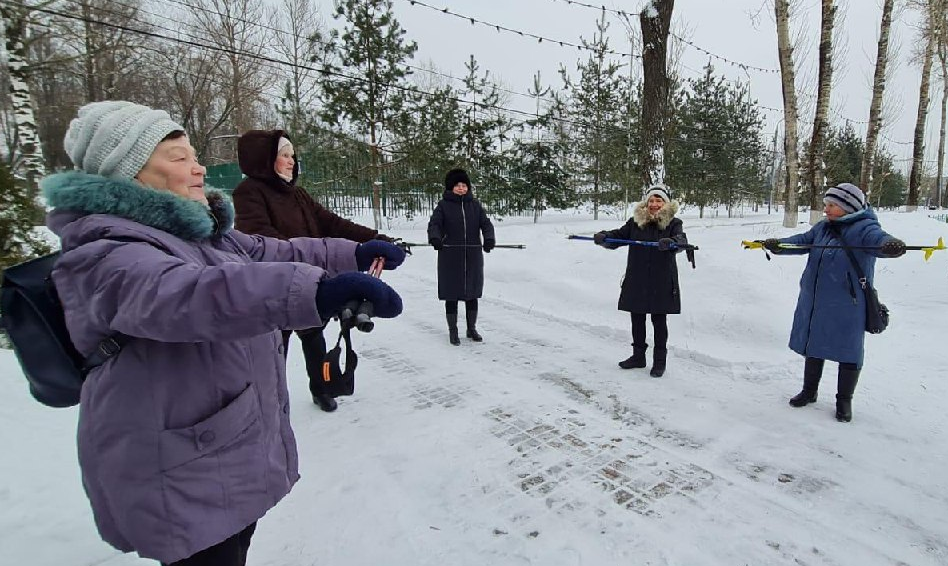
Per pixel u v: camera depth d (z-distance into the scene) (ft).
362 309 3.72
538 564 7.27
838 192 11.56
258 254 6.02
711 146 73.46
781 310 16.84
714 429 11.18
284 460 5.23
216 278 3.70
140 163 4.35
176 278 3.66
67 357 4.26
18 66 34.55
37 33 39.11
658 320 14.12
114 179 4.23
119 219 4.07
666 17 26.04
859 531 7.91
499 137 54.13
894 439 10.63
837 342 11.26
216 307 3.67
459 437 10.93
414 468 9.73
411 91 46.80
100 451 4.15
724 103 76.02
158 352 4.13
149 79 63.00
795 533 7.87
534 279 24.41
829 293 11.44
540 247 28.19
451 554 7.47
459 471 9.62
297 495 8.89
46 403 4.48
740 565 7.22
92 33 41.78
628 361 14.92
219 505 4.39
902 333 17.25
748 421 11.54
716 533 7.88
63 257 3.88
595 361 15.61
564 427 11.35
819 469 9.59
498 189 55.62
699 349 15.81
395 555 7.47
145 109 4.56
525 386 13.69
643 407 12.31
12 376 12.98
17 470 9.18
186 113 65.57
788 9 34.32
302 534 7.90
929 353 15.35
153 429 4.11
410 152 46.73
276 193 11.05
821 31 34.45
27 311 4.19
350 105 45.47
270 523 8.15
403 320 20.74
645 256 14.11
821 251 11.65
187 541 4.21
